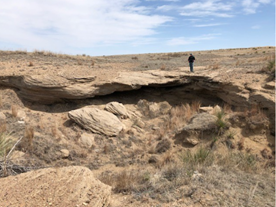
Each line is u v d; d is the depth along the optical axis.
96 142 10.38
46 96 12.09
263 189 5.30
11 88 12.40
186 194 4.54
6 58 15.75
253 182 5.73
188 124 10.75
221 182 5.26
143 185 5.30
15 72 12.29
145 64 20.16
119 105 13.15
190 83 15.01
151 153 9.80
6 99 11.78
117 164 8.88
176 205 4.13
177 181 5.14
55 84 11.78
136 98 15.12
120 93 15.15
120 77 14.00
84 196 3.36
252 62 18.33
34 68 13.49
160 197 4.47
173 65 19.62
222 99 13.67
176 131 10.86
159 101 15.19
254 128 9.69
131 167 8.55
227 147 9.20
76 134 10.62
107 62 20.97
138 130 12.02
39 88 11.67
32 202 3.09
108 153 9.82
